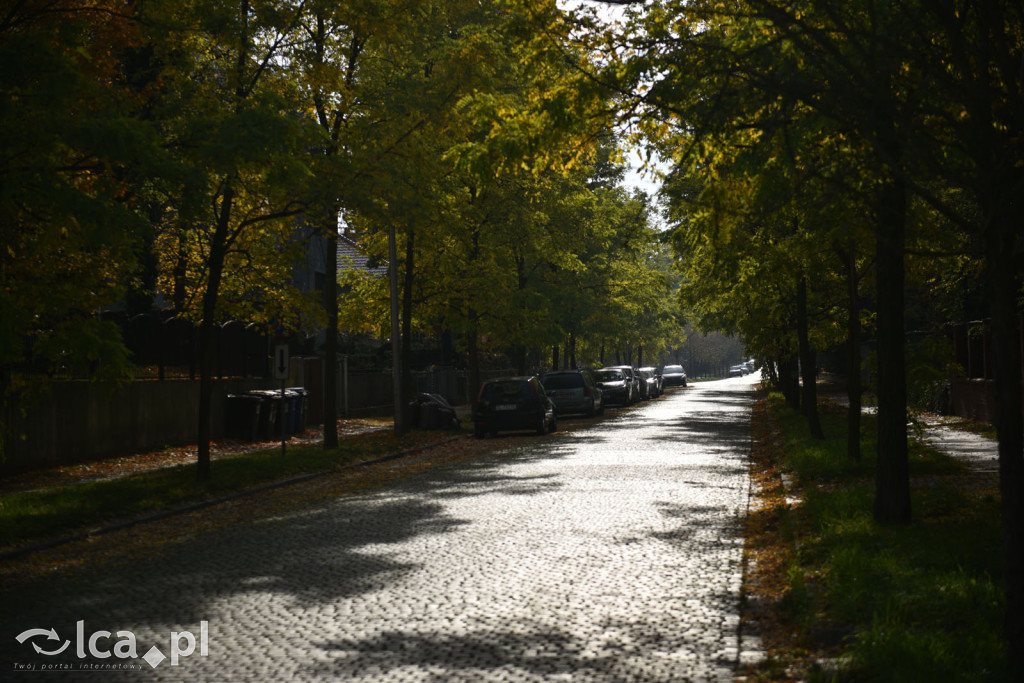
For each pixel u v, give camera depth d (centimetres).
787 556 929
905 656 566
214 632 711
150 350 2575
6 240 1171
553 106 975
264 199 1681
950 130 679
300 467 1886
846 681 567
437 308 3109
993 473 1405
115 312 2636
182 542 1134
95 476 1819
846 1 751
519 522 1188
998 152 579
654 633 688
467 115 1075
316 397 3153
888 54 620
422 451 2416
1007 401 561
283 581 880
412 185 1942
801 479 1473
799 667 607
